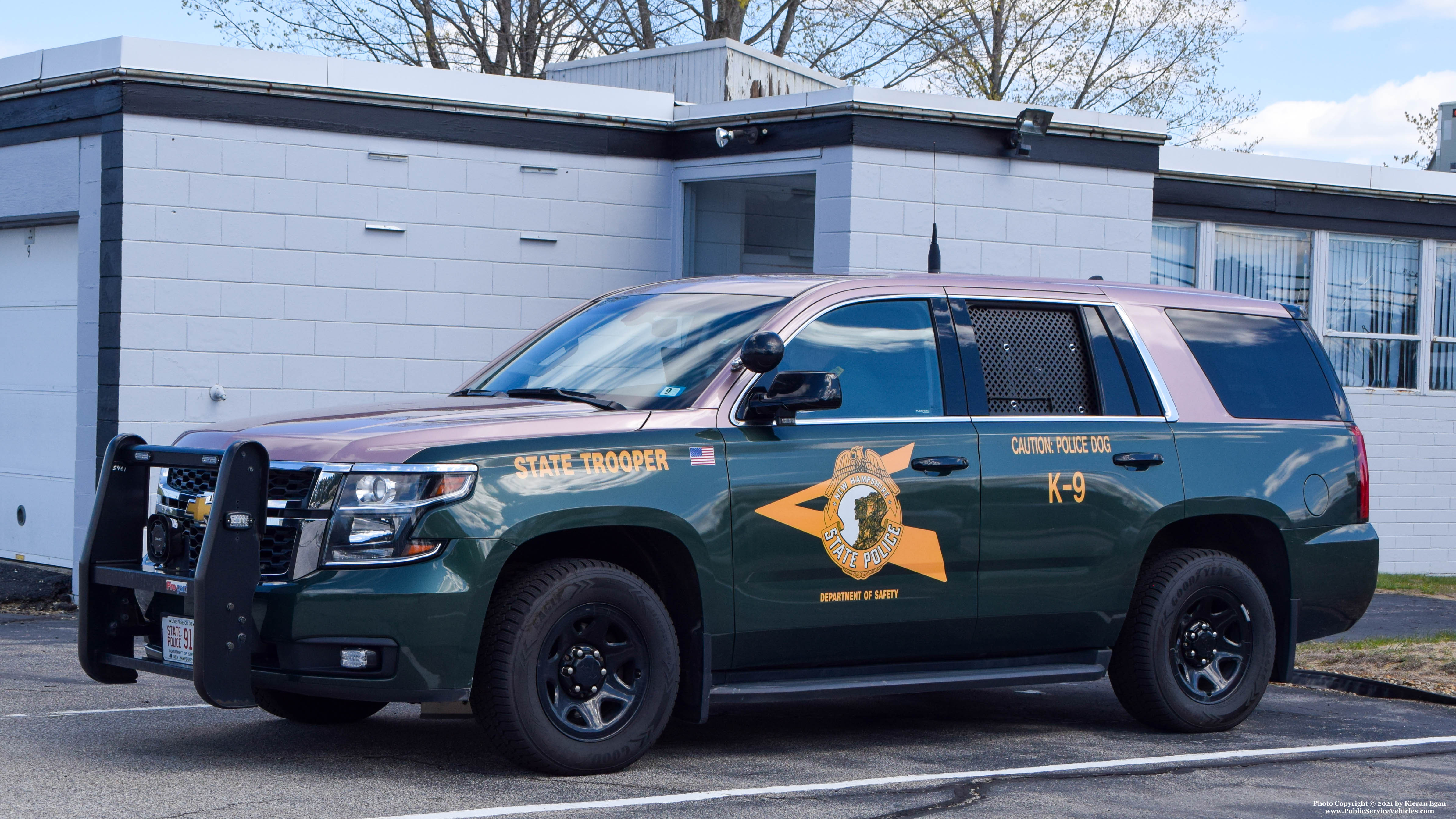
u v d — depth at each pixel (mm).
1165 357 7129
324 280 12062
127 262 11359
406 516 5348
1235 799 5695
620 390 6207
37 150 12062
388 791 5406
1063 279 7219
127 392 11398
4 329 12883
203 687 5223
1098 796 5691
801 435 6109
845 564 6129
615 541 6051
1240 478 7098
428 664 5328
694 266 13914
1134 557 6797
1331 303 16828
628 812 5188
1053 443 6637
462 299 12594
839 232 12328
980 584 6434
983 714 7664
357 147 12148
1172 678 6949
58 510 12422
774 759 6289
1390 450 17078
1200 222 15992
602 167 13180
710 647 5906
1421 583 15578
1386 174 16891
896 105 12367
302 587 5312
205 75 11547
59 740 6344
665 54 16234
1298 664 9250
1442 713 7848
